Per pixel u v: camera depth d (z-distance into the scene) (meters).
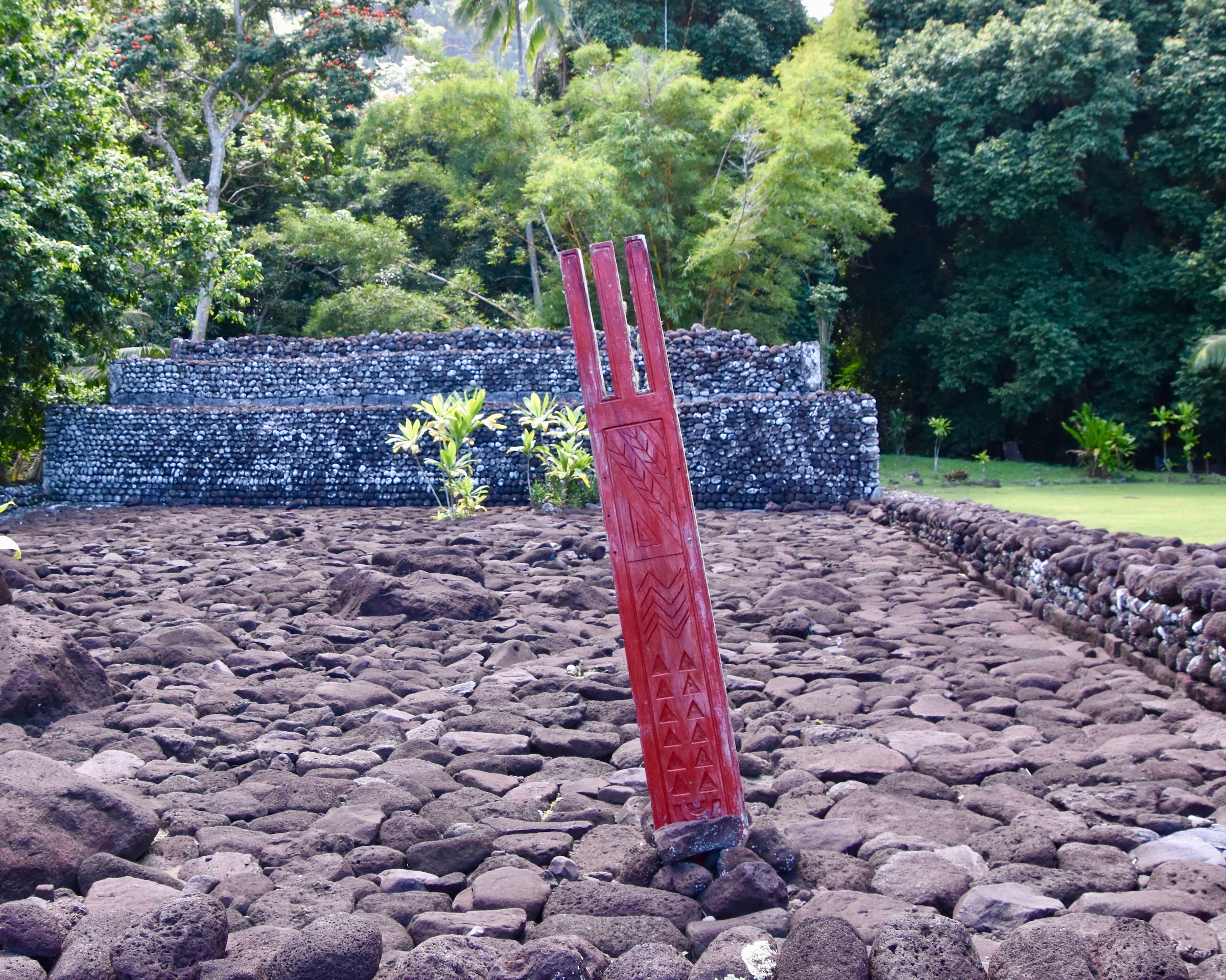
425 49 30.66
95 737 4.89
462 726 5.24
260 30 30.47
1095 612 6.82
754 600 8.98
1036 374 31.50
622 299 3.31
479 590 8.53
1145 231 33.62
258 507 20.50
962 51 31.98
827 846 3.61
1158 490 22.88
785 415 18.78
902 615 8.27
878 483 18.52
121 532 15.09
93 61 19.11
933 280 37.94
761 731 5.02
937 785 4.23
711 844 3.32
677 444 3.29
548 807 4.25
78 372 23.59
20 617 5.55
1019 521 10.05
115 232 19.19
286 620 7.93
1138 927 2.59
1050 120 32.56
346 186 35.19
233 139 32.78
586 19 34.47
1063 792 4.09
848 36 30.92
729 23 33.88
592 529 13.91
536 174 27.02
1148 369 31.72
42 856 3.26
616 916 3.07
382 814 3.97
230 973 2.59
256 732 5.17
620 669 6.41
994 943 2.86
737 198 26.19
